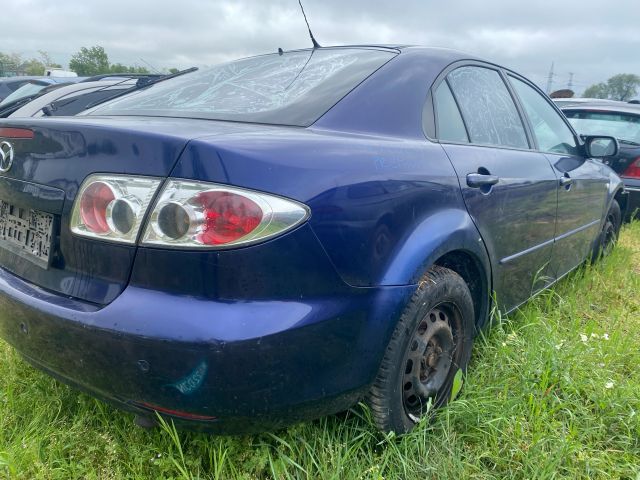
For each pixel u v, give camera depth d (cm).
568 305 323
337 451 182
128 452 188
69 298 164
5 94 1091
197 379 145
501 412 210
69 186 165
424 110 220
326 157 166
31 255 184
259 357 147
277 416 159
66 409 213
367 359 172
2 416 203
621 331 304
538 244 290
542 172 287
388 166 183
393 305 175
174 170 147
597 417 217
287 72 231
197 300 147
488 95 275
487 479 185
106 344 151
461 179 215
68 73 1395
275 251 148
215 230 144
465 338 225
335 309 160
